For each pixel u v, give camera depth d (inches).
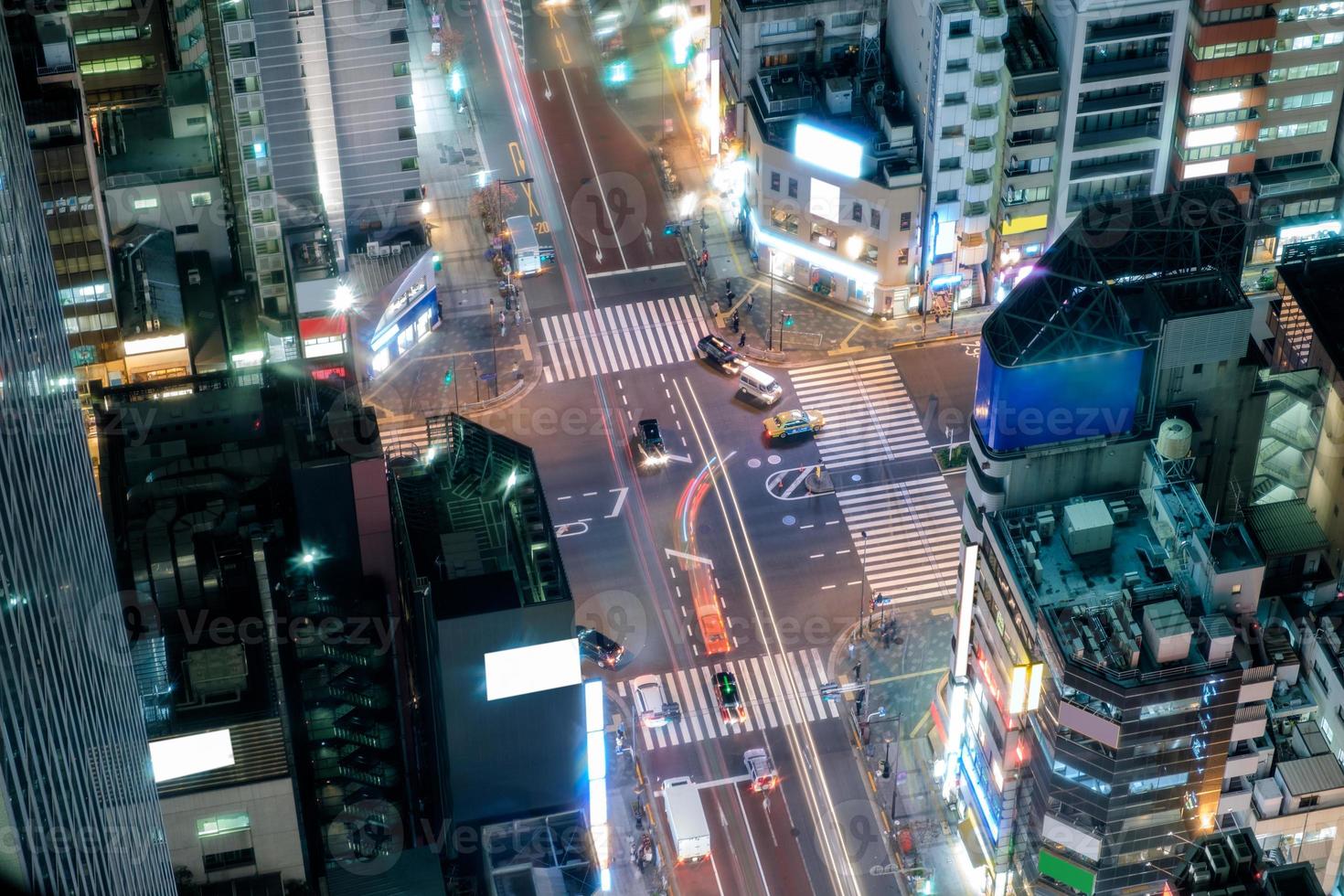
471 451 7628.0
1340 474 7760.8
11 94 4648.1
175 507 7175.2
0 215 4185.5
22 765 3599.9
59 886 3735.2
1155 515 7381.9
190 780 6481.3
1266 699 7111.2
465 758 7283.5
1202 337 7293.3
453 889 7372.1
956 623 7790.4
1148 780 7155.5
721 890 7864.2
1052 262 7495.1
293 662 7313.0
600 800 7657.5
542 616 6978.4
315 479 7500.0
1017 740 7406.5
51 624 4183.1
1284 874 6535.4
